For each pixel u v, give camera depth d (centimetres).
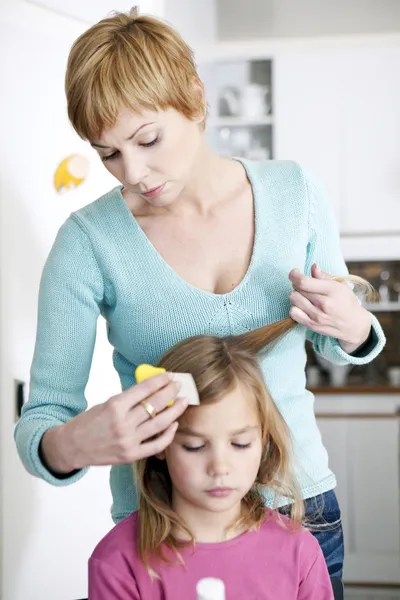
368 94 384
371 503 379
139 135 110
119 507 134
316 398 383
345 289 118
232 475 113
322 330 118
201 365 115
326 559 132
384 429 378
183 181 118
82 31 226
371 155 386
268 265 127
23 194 210
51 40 217
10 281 208
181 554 117
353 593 371
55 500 221
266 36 396
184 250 127
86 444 106
